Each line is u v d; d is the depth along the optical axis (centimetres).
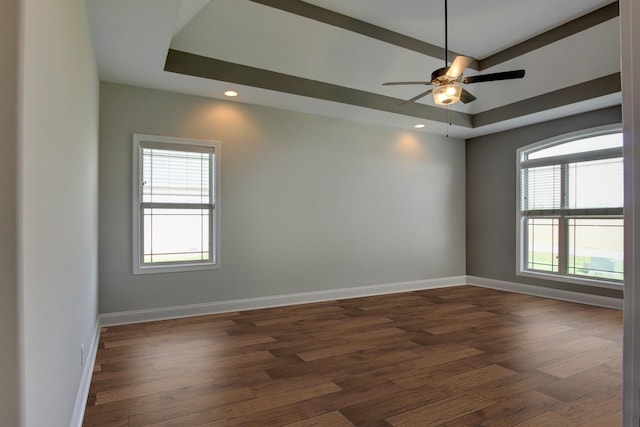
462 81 328
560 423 212
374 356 314
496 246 621
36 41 112
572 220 526
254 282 476
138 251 410
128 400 238
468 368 289
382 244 579
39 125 116
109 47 321
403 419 217
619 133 475
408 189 607
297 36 388
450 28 411
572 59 429
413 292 590
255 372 281
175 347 334
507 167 605
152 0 252
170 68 373
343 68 445
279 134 495
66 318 171
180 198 438
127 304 405
